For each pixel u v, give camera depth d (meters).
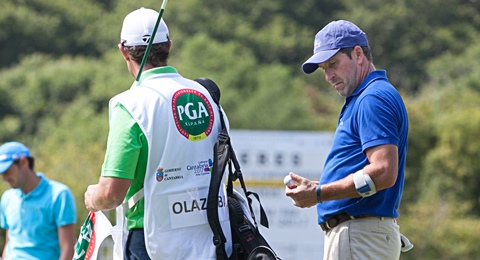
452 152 78.69
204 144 12.24
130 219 12.19
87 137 87.12
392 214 12.77
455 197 76.25
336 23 12.82
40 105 108.75
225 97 101.69
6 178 19.52
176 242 11.95
